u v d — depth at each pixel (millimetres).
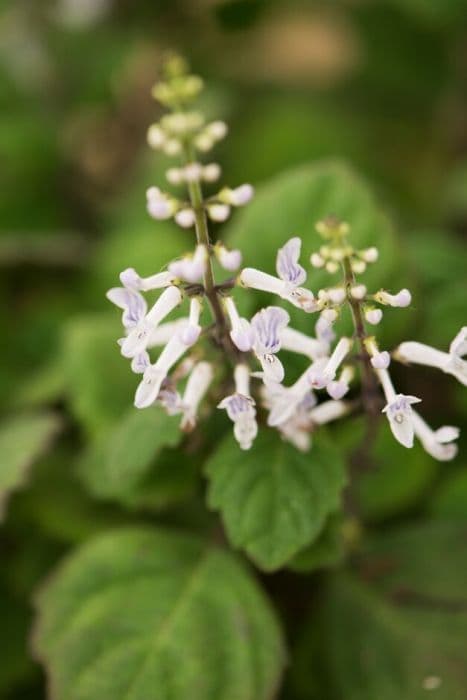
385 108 761
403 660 460
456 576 471
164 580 460
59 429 489
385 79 759
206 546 469
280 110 709
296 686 473
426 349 417
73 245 594
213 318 428
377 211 472
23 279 592
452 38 739
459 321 491
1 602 501
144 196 626
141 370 404
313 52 882
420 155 721
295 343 419
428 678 456
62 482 498
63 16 723
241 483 433
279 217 476
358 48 768
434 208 668
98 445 479
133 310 406
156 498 464
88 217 678
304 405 421
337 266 409
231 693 442
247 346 398
